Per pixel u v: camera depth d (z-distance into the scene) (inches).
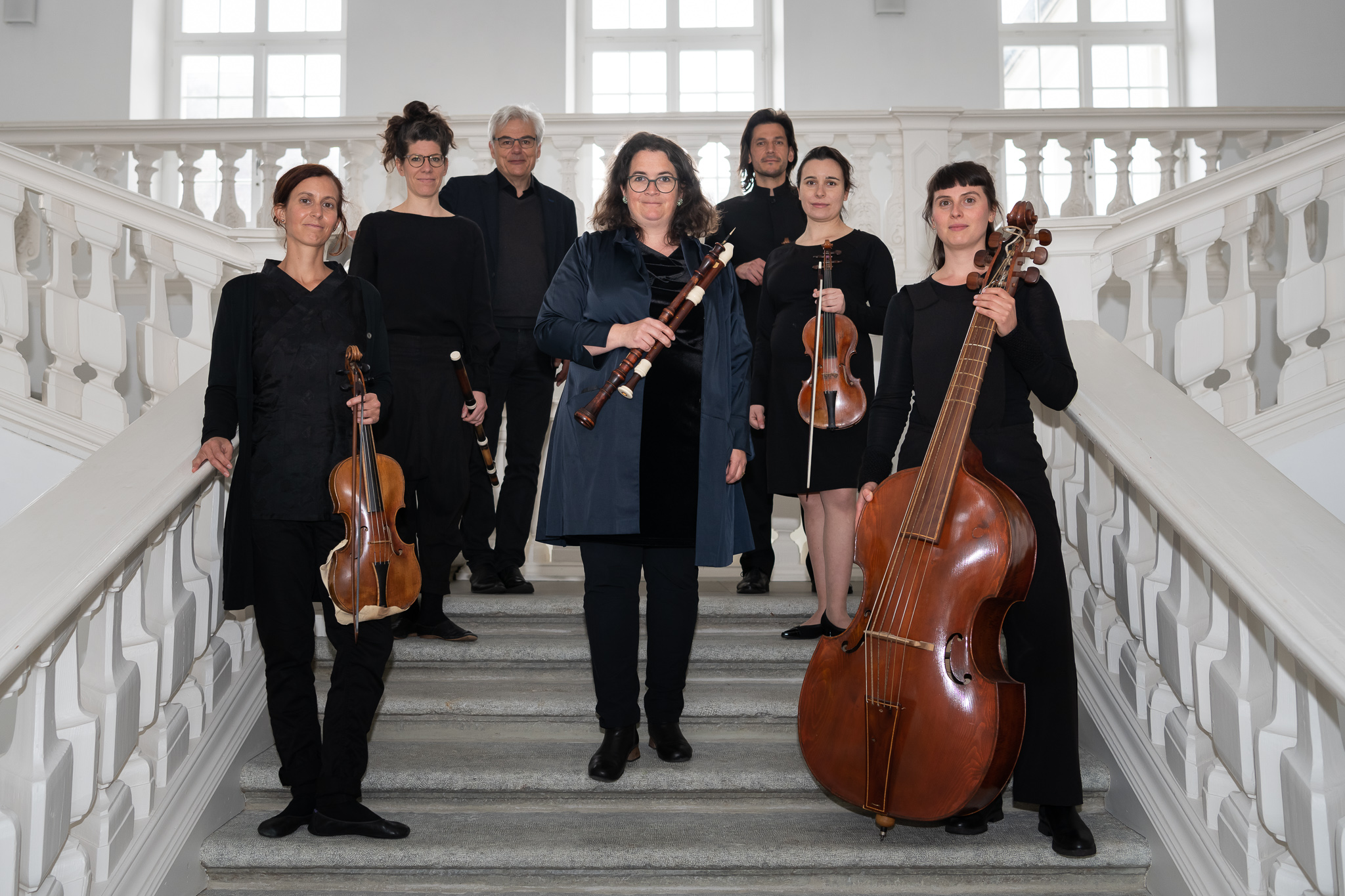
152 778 84.7
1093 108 196.9
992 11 264.1
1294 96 255.3
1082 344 107.8
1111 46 278.4
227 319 90.3
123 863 79.0
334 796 88.2
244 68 282.2
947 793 76.0
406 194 195.5
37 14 263.0
